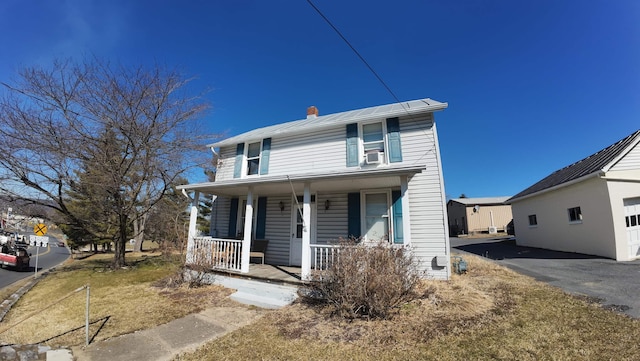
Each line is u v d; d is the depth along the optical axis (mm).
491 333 4031
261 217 10609
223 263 8531
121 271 11328
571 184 11609
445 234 7676
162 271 11047
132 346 4152
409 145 8641
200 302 6473
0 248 17094
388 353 3637
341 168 9383
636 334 3719
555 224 13094
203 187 9039
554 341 3695
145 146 11477
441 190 7941
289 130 10281
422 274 6988
